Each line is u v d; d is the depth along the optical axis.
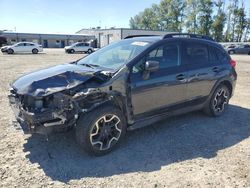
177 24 83.81
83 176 3.59
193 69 5.23
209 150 4.42
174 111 5.07
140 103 4.45
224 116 6.14
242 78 12.39
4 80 10.39
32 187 3.32
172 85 4.84
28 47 34.50
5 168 3.71
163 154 4.24
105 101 4.04
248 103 7.41
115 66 4.43
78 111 3.79
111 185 3.40
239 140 4.85
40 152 4.18
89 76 3.96
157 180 3.54
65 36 70.06
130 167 3.84
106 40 68.06
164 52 4.86
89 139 3.91
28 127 3.73
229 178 3.61
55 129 3.74
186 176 3.64
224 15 76.19
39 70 4.61
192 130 5.24
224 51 6.14
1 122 5.39
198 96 5.45
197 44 5.50
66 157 4.05
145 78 4.41
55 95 3.66
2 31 65.56
